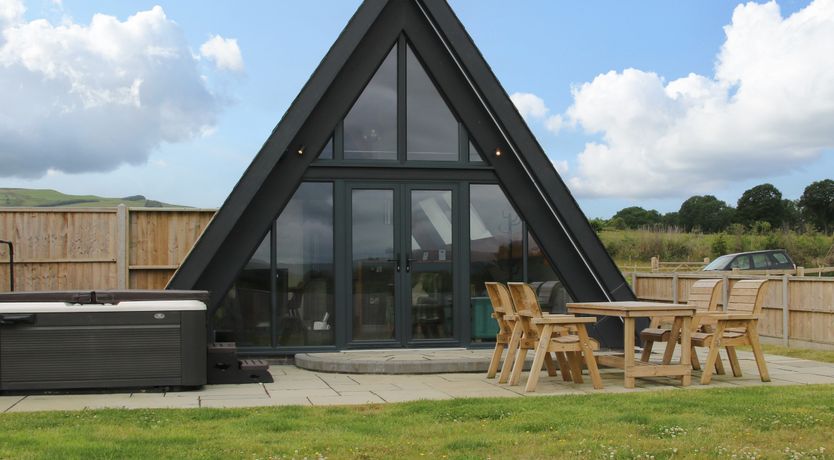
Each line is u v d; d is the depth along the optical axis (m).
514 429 5.68
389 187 10.59
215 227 9.55
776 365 10.22
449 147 10.80
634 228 44.19
